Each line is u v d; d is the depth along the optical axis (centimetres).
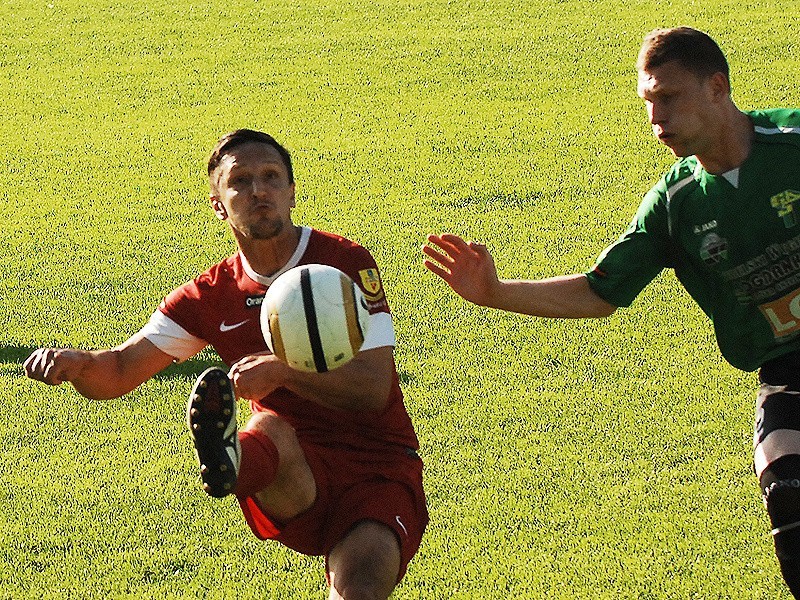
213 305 1769
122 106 6725
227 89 6944
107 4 9038
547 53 7269
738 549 2270
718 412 2920
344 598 1541
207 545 2370
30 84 7225
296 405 1733
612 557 2261
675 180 1834
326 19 8344
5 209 5116
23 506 2566
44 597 2194
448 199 5009
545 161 5462
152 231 4738
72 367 1700
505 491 2550
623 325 3553
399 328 3612
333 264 1734
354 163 5584
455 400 3067
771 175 1759
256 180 1698
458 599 2133
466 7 8425
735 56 6981
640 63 1750
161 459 2783
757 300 1831
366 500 1670
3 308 3912
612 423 2886
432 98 6588
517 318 3644
